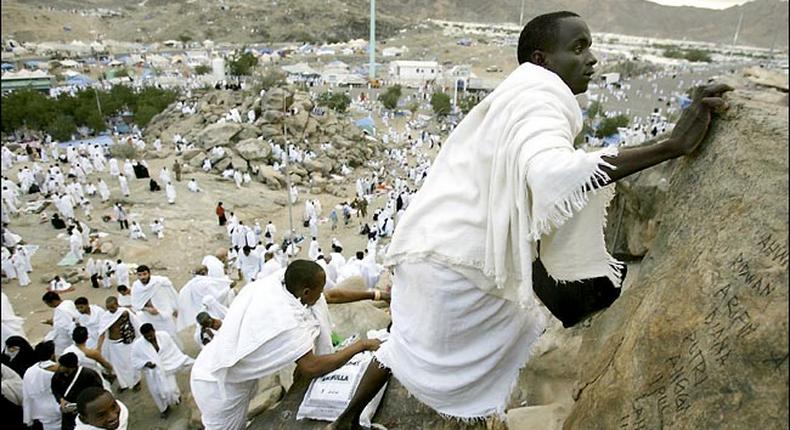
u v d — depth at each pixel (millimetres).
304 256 18688
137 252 17312
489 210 1957
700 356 1726
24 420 5379
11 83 51000
